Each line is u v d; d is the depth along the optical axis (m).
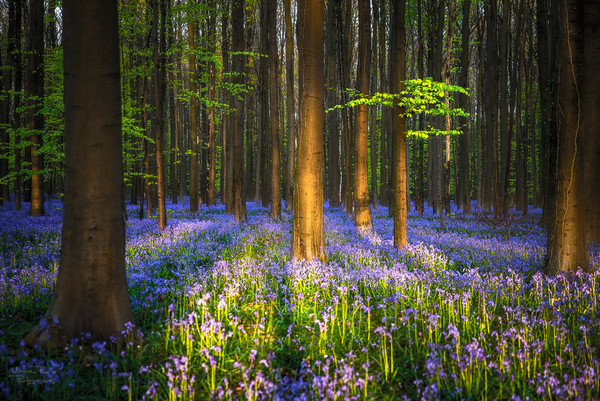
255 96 32.66
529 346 3.88
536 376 3.54
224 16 21.69
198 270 7.19
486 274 6.64
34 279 5.70
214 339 4.09
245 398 3.12
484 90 27.91
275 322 4.96
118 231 4.11
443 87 8.98
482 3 24.47
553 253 7.08
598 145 6.70
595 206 6.79
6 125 17.64
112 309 4.02
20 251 8.94
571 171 6.79
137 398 3.17
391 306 5.16
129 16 13.52
